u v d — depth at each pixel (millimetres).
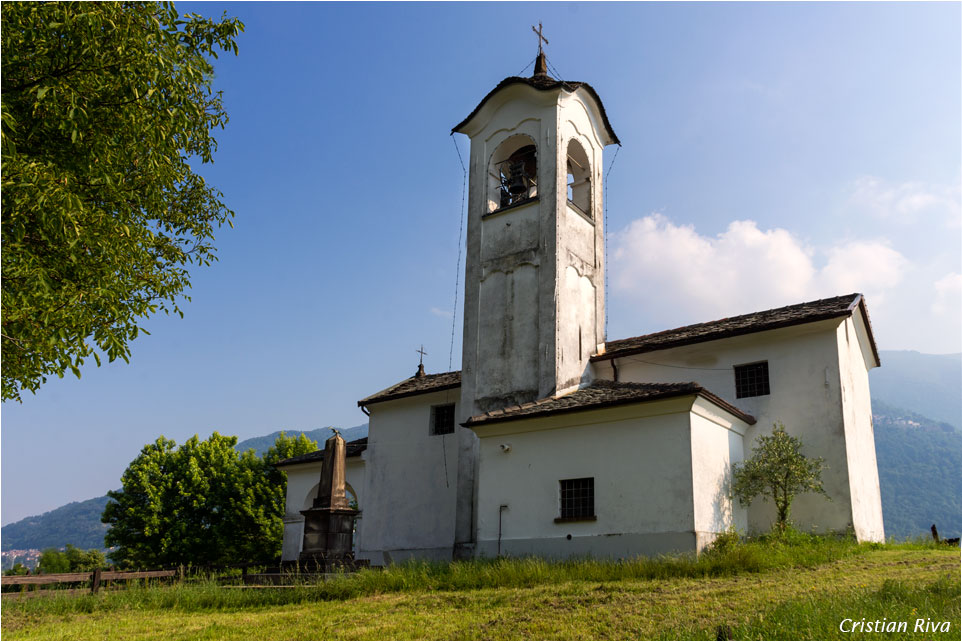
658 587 13125
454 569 17125
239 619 13906
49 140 10359
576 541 18531
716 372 22484
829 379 20359
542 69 27844
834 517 19359
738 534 17672
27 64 9664
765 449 19219
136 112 10422
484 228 26484
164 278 13586
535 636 10508
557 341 23219
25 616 14906
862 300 22516
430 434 27781
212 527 48938
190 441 52344
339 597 15930
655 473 17797
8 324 9773
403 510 27688
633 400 18250
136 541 48219
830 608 9711
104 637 12398
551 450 19797
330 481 22438
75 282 10633
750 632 9047
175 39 11031
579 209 26031
